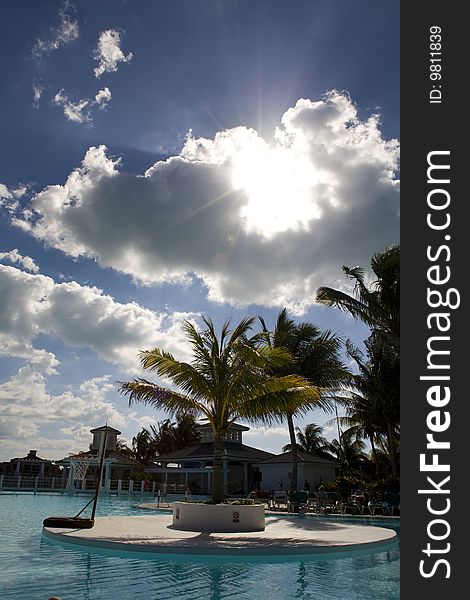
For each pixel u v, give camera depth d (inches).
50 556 378.0
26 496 1376.7
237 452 1690.5
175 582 308.2
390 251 940.6
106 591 280.7
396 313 951.0
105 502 1226.6
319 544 422.3
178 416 631.8
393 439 1233.4
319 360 1141.1
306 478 1535.4
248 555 387.2
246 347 553.3
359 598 282.7
